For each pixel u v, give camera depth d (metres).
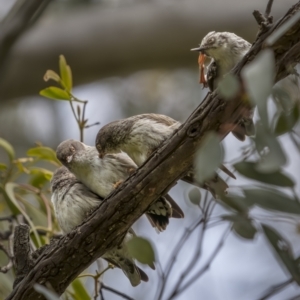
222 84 5.41
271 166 5.14
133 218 7.53
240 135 8.18
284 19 6.54
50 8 17.62
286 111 6.00
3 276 10.44
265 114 4.90
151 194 7.38
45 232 10.79
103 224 7.55
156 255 6.70
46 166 14.84
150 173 7.26
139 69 16.92
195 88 17.33
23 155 17.25
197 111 6.94
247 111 6.77
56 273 7.75
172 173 7.25
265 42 6.52
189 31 16.00
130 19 16.41
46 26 16.89
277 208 6.26
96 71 16.83
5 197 10.73
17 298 7.79
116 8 17.06
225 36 8.81
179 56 16.47
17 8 14.97
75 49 16.50
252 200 6.34
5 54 15.05
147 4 16.69
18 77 16.50
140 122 9.16
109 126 9.48
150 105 17.38
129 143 9.23
